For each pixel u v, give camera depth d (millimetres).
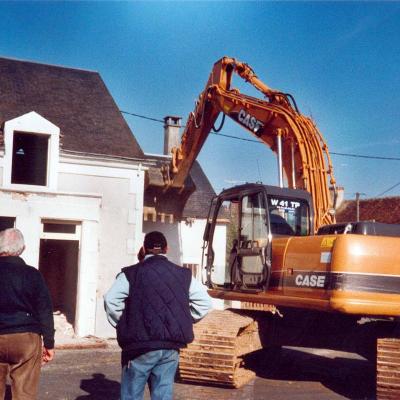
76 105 16469
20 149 14609
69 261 15500
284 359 11219
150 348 4543
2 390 5098
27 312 5086
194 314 4949
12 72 16766
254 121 11875
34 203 13781
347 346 8883
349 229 8312
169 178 16672
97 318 14172
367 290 7457
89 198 14273
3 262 5133
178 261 18688
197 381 8195
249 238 9359
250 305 12078
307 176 10375
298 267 8242
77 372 9234
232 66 12953
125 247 14742
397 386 7398
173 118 24000
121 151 15172
